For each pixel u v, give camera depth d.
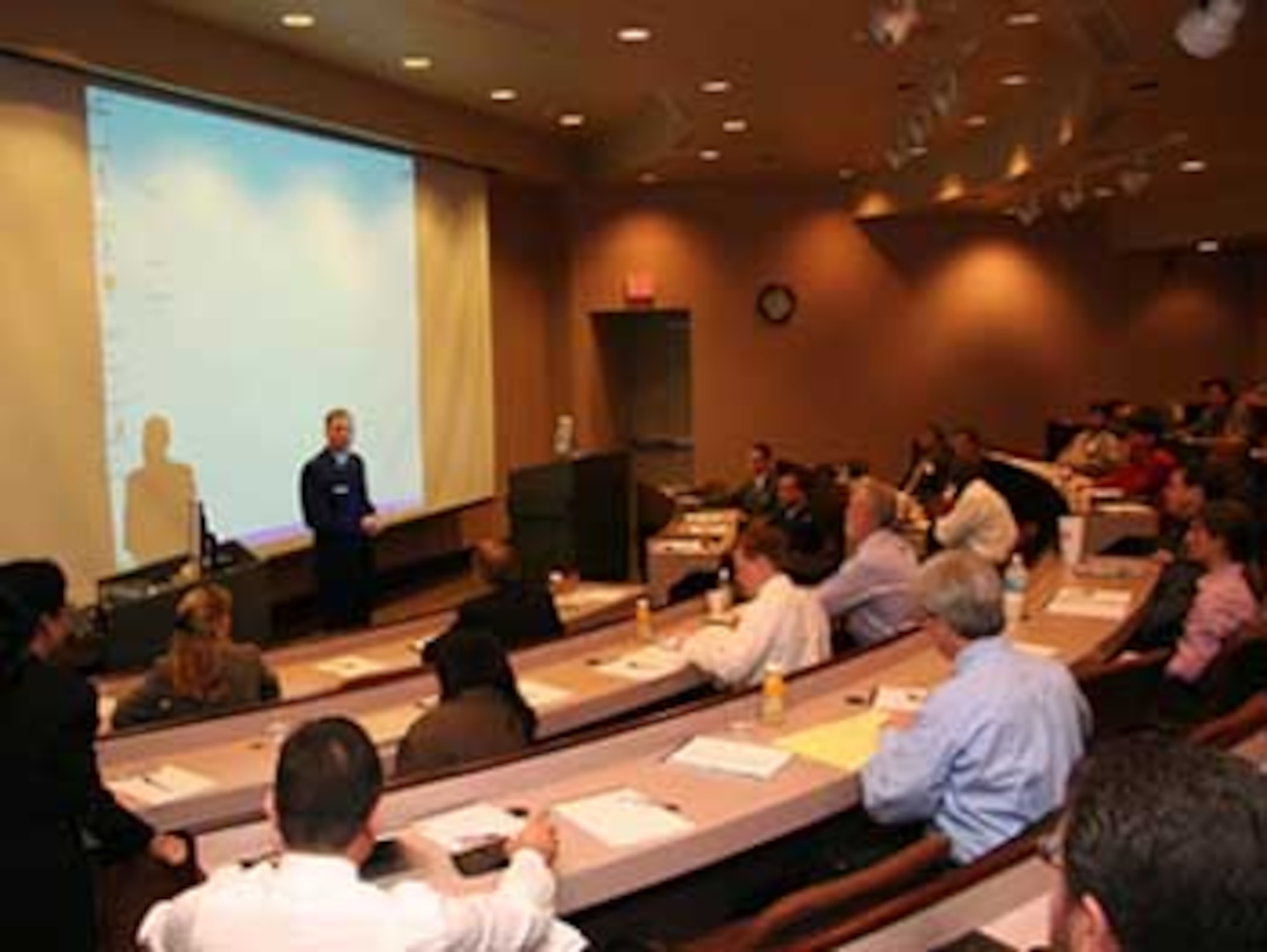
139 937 2.07
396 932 1.84
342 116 8.02
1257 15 6.04
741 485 11.40
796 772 3.11
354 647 5.04
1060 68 7.94
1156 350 14.79
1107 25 6.34
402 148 9.02
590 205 12.40
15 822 2.57
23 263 5.82
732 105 8.99
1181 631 4.51
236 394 7.34
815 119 9.52
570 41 7.20
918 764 2.79
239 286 7.38
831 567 6.56
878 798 2.86
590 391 12.51
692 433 12.97
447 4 6.43
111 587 5.34
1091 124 8.41
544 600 4.91
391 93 8.60
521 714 3.27
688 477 13.07
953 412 13.80
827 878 3.07
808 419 13.26
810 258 13.15
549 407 12.46
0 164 5.70
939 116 7.94
